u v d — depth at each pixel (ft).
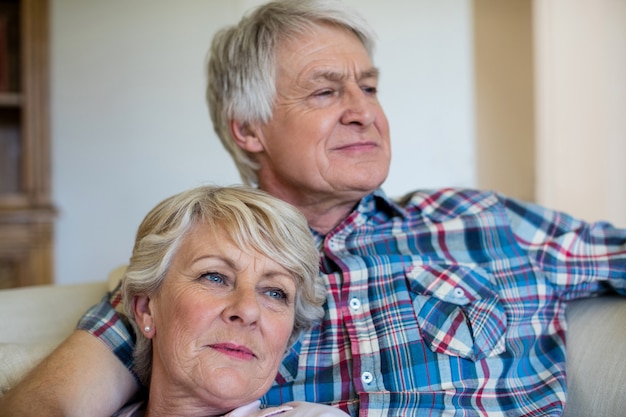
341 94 4.82
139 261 3.82
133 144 11.12
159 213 3.87
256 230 3.70
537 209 5.00
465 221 4.85
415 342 4.32
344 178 4.64
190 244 3.73
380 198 4.93
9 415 3.56
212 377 3.52
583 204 10.98
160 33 11.10
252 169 5.27
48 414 3.59
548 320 4.67
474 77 13.82
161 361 3.77
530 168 13.94
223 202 3.77
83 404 3.74
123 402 4.10
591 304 4.76
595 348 4.44
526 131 13.91
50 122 10.11
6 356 4.17
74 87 10.96
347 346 4.37
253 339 3.59
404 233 4.84
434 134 11.48
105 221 11.11
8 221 9.84
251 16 5.10
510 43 13.80
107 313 4.26
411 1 11.32
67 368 3.87
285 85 4.84
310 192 4.81
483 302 4.50
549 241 4.83
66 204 11.02
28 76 9.95
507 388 4.32
